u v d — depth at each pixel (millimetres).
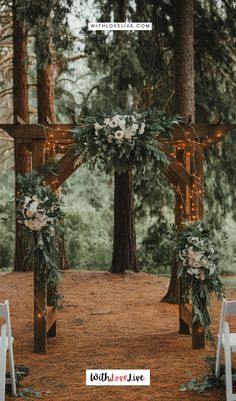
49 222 7383
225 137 14180
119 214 15234
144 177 7637
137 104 13945
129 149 7348
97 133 7340
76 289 12961
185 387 5934
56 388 6012
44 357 7309
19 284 13789
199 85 13344
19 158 15742
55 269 7555
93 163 7570
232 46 13469
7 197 20156
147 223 19875
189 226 7566
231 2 13211
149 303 11266
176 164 7891
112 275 14859
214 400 5562
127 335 8547
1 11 16828
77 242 19547
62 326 9281
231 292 12531
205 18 13211
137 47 13852
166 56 14297
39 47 14258
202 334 7633
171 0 12953
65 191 20547
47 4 13836
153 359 7098
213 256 7344
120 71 13531
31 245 7535
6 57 18203
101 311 10477
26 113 16031
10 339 5828
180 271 7426
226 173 14578
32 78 19172
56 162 7754
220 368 6082
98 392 5859
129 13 14078
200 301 7430
